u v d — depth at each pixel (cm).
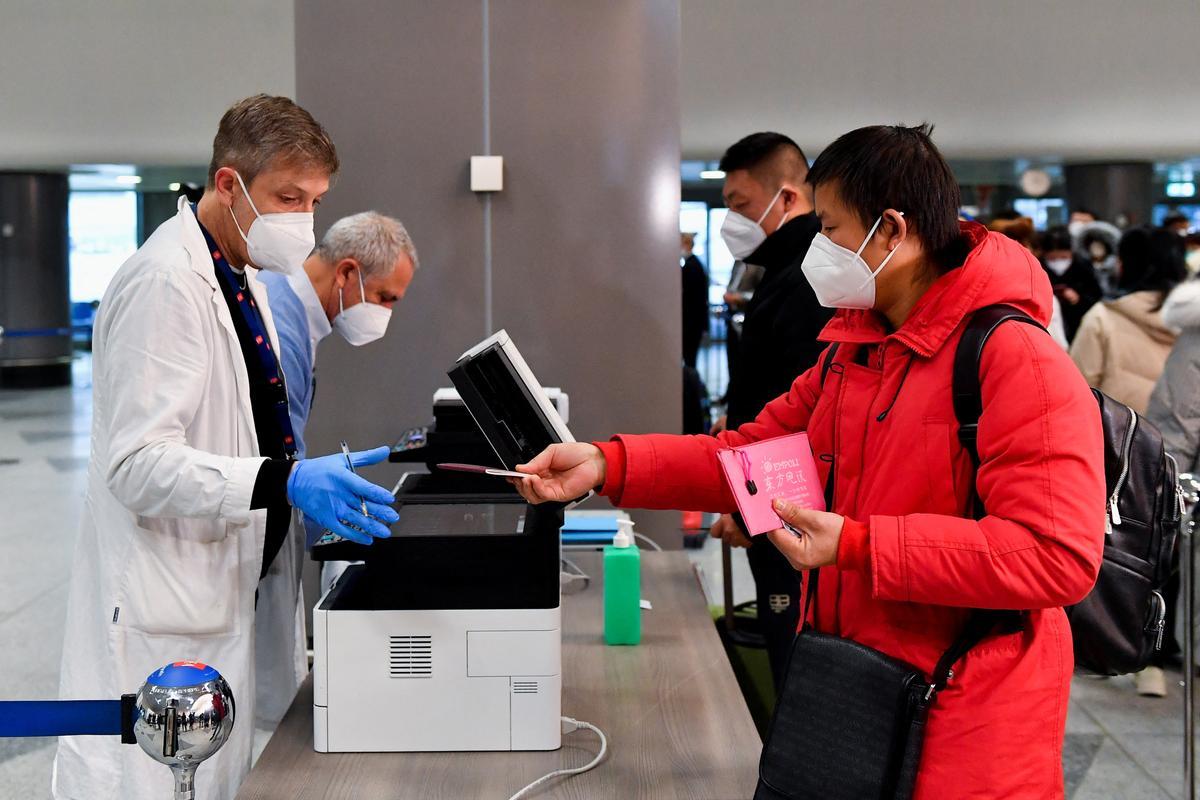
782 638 256
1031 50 802
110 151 1289
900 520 123
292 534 211
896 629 131
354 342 271
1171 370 359
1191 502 231
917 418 130
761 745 160
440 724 157
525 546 159
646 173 349
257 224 179
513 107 346
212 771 173
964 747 125
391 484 354
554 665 157
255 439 184
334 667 156
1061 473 119
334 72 347
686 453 162
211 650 178
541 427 163
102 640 176
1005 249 133
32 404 1260
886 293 136
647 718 169
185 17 699
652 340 353
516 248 350
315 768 152
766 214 264
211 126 1093
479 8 345
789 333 245
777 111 995
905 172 130
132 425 166
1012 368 123
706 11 702
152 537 172
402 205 350
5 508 643
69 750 178
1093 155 1370
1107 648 180
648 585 239
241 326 190
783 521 129
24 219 1479
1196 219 1725
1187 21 732
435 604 157
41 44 766
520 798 143
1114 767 305
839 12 709
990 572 118
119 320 169
